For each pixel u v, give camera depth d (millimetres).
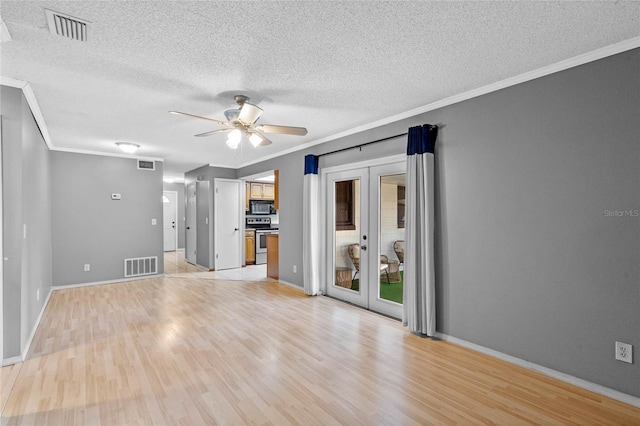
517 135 2668
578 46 2199
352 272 4492
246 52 2258
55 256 5215
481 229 2904
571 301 2379
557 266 2447
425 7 1771
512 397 2193
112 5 1729
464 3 1738
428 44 2168
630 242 2133
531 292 2584
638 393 2092
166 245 10586
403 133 3580
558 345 2439
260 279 6082
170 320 3742
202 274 6578
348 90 2947
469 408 2070
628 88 2133
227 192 7215
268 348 2969
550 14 1842
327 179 4801
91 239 5543
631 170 2127
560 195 2434
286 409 2059
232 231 7273
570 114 2383
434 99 3184
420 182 3240
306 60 2381
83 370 2555
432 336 3201
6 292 2668
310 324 3611
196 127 4074
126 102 3186
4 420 1938
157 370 2555
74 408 2059
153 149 5465
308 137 4723
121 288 5336
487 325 2859
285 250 5641
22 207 2771
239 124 3039
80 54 2266
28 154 3082
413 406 2092
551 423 1924
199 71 2541
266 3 1727
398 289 4051
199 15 1828
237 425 1905
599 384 2244
